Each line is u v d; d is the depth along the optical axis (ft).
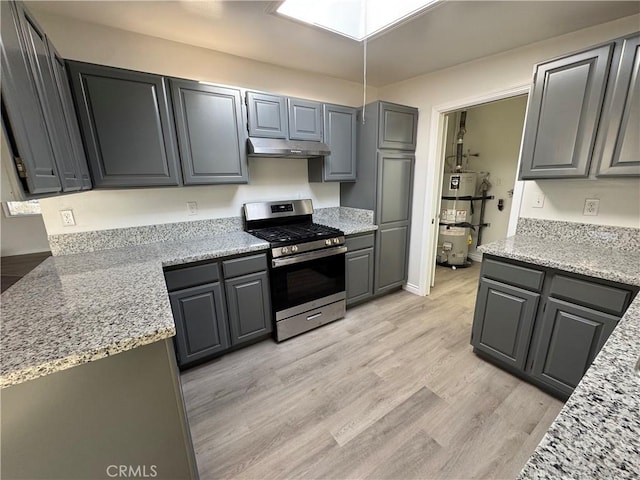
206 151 6.82
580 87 5.37
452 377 6.35
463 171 14.17
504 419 5.26
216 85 6.73
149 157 6.16
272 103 7.58
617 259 5.32
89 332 3.03
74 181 4.85
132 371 3.07
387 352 7.29
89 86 5.38
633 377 2.21
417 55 7.66
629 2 5.17
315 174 9.32
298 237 7.64
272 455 4.68
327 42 6.84
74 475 3.05
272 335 8.00
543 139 5.98
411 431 5.06
